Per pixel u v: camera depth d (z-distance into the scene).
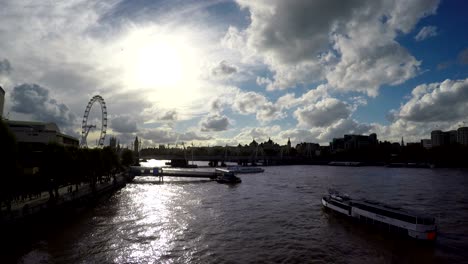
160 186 156.88
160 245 59.69
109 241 61.50
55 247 57.81
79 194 97.31
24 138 120.81
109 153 138.38
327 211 91.50
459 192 135.38
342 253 56.84
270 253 56.31
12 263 50.00
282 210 93.50
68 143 156.50
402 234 65.06
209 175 195.50
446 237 66.81
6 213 64.44
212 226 73.69
